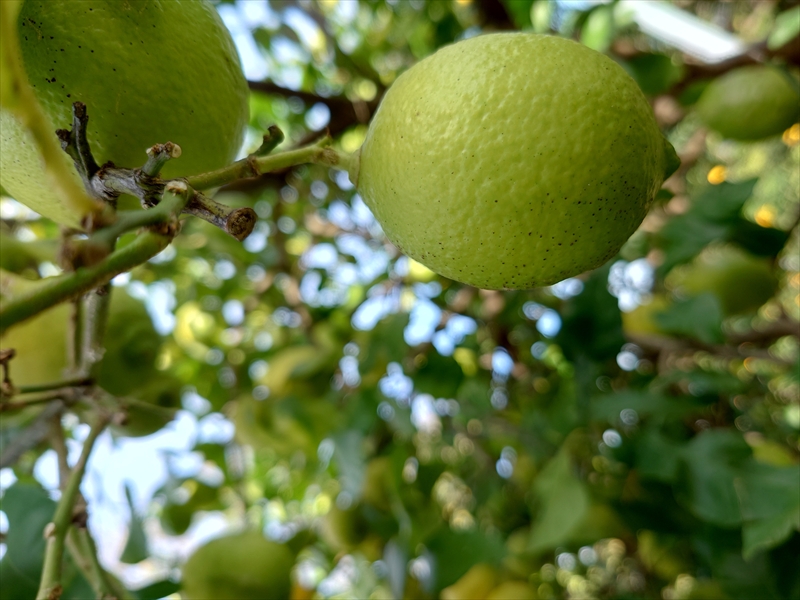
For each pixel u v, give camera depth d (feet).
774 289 1.39
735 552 0.90
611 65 0.48
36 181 0.50
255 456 1.67
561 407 1.09
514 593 1.14
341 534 1.25
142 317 0.88
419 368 1.19
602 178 0.46
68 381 0.68
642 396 1.02
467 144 0.45
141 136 0.49
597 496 1.10
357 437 1.10
